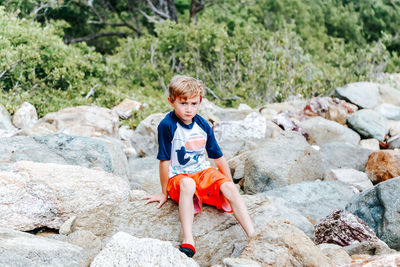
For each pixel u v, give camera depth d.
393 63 12.54
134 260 2.61
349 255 3.18
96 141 4.93
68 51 9.27
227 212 3.33
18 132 6.48
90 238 3.18
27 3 12.17
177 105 3.12
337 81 11.23
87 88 9.48
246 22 15.62
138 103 8.88
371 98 9.08
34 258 2.60
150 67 11.10
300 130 7.64
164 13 14.48
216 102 10.80
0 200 3.62
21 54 8.27
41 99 8.50
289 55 11.37
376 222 3.97
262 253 2.77
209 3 15.92
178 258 2.64
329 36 17.25
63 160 4.56
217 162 3.41
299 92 10.51
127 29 17.23
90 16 15.90
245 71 11.23
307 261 2.68
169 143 3.22
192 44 11.42
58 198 3.77
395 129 8.05
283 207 3.79
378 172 5.88
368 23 17.88
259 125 7.30
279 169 5.37
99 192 3.91
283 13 16.91
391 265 2.64
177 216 3.36
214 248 3.23
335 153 6.59
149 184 5.09
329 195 4.89
